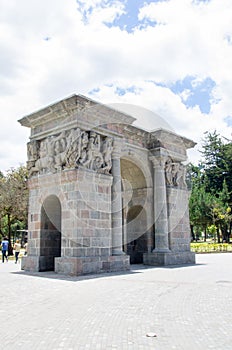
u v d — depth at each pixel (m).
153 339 7.20
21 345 6.95
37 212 21.86
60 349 6.65
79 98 19.47
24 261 21.88
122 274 18.81
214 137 70.25
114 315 9.42
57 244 22.23
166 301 11.28
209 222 59.38
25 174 47.75
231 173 66.00
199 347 6.62
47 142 21.44
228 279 16.66
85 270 18.55
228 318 8.95
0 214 47.25
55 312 9.89
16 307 10.63
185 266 23.94
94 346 6.80
